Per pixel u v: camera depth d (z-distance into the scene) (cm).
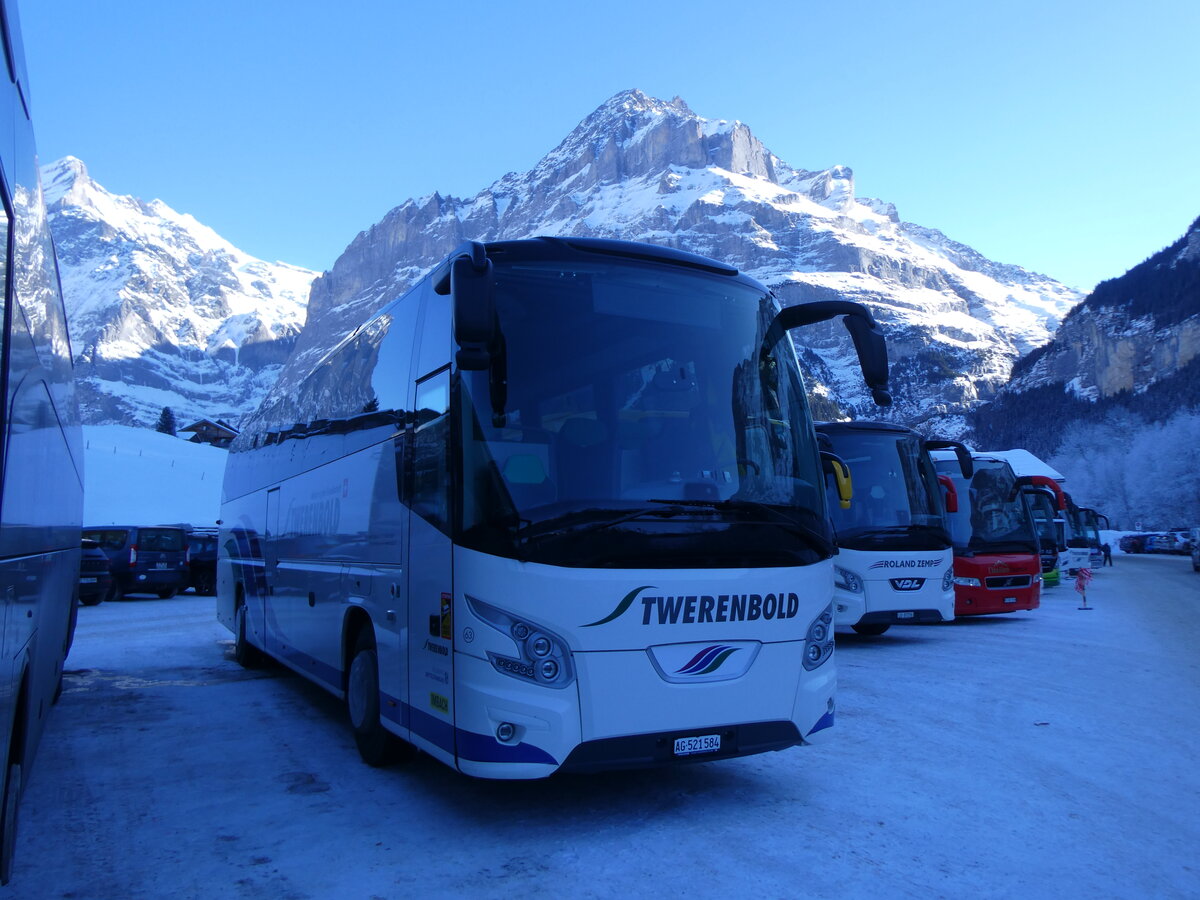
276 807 544
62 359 598
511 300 499
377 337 666
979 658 1128
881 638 1357
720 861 448
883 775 596
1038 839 478
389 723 568
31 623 431
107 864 454
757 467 531
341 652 674
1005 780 585
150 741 719
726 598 499
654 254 552
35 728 501
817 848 464
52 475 516
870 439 1286
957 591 1543
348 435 695
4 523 333
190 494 6062
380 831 498
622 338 518
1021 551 1573
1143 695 875
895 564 1208
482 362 439
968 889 414
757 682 507
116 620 1786
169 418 16850
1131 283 19438
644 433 503
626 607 472
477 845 473
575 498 473
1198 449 9219
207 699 902
